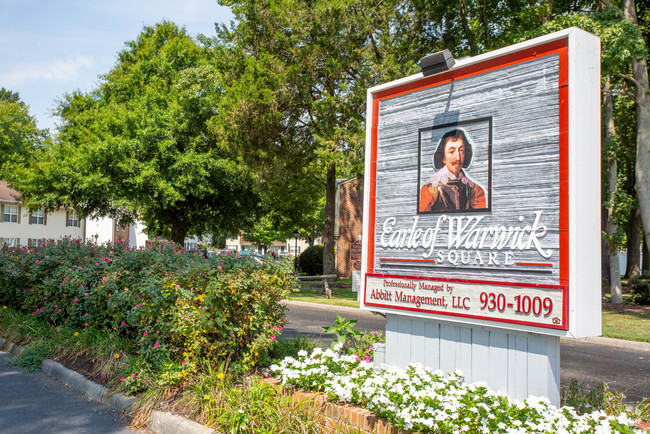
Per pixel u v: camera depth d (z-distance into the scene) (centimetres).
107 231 4959
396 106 512
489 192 427
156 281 585
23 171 2591
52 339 765
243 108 1978
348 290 2283
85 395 603
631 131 2502
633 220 3228
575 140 376
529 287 390
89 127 2648
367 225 526
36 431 491
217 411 450
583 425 341
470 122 446
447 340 450
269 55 2011
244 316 577
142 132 2380
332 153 1945
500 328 411
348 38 1983
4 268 974
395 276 488
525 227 400
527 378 395
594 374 789
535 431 330
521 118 411
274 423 399
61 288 802
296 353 629
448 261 451
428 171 476
